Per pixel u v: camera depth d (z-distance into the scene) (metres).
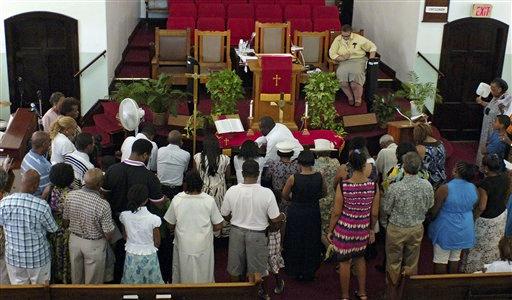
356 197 5.81
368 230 5.98
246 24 12.63
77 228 5.50
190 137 9.01
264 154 7.13
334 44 11.13
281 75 9.02
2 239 5.58
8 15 10.66
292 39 12.40
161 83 9.62
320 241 6.55
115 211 5.80
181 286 4.84
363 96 11.24
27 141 7.77
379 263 7.14
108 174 5.73
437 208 6.12
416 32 11.27
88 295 4.82
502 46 11.39
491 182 6.14
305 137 8.84
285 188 6.34
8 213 5.32
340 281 6.20
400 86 12.03
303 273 6.63
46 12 10.67
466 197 6.03
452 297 5.09
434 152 6.91
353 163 5.78
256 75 9.09
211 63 11.64
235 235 5.82
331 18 13.14
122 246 5.96
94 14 10.77
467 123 11.85
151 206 5.81
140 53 13.11
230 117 8.96
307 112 9.38
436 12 11.09
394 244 6.00
